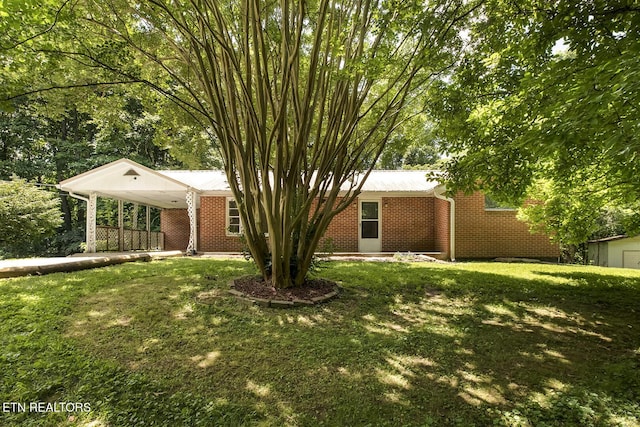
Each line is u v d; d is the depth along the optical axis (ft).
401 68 17.30
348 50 17.85
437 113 19.70
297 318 15.83
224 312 15.96
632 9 12.91
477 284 22.45
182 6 15.90
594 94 11.17
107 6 17.17
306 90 16.65
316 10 16.93
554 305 18.78
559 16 14.48
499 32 17.07
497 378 10.98
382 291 20.71
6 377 10.11
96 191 38.83
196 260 31.40
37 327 13.20
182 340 13.09
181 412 9.02
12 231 43.52
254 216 19.69
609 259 41.11
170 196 44.50
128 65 18.94
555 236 29.19
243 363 11.61
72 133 78.79
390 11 14.69
